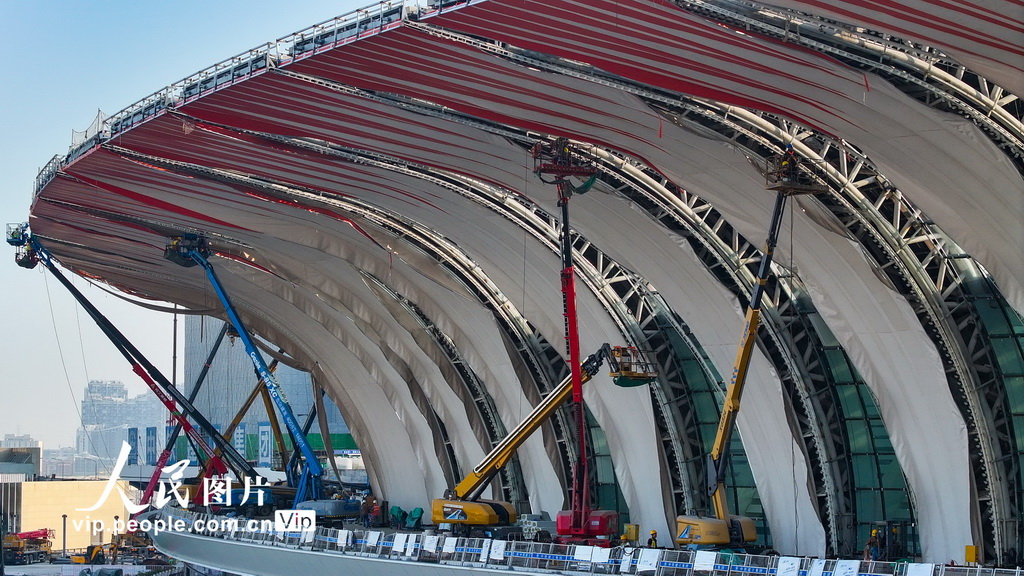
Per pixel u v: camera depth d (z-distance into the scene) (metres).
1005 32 36.88
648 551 50.31
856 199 52.22
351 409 102.31
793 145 50.25
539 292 72.56
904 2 36.88
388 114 55.19
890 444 61.69
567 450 80.19
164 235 84.50
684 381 70.94
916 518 57.84
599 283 69.62
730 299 60.69
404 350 88.75
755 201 53.62
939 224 47.75
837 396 62.78
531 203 63.50
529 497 84.00
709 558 48.25
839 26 40.41
